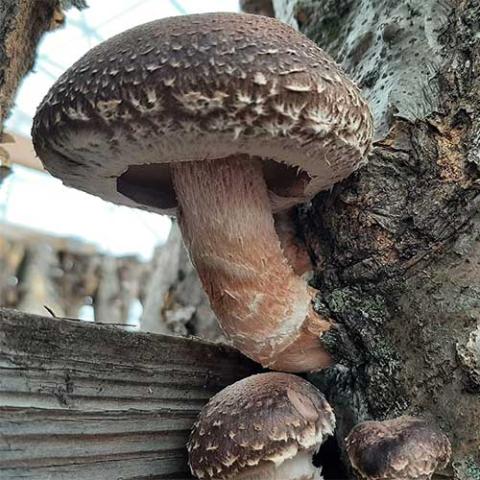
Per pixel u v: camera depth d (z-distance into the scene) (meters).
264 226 0.14
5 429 0.11
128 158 0.12
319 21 0.21
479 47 0.14
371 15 0.18
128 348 0.13
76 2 0.17
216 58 0.11
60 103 0.12
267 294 0.14
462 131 0.14
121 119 0.11
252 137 0.12
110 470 0.12
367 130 0.13
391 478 0.12
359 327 0.14
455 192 0.14
